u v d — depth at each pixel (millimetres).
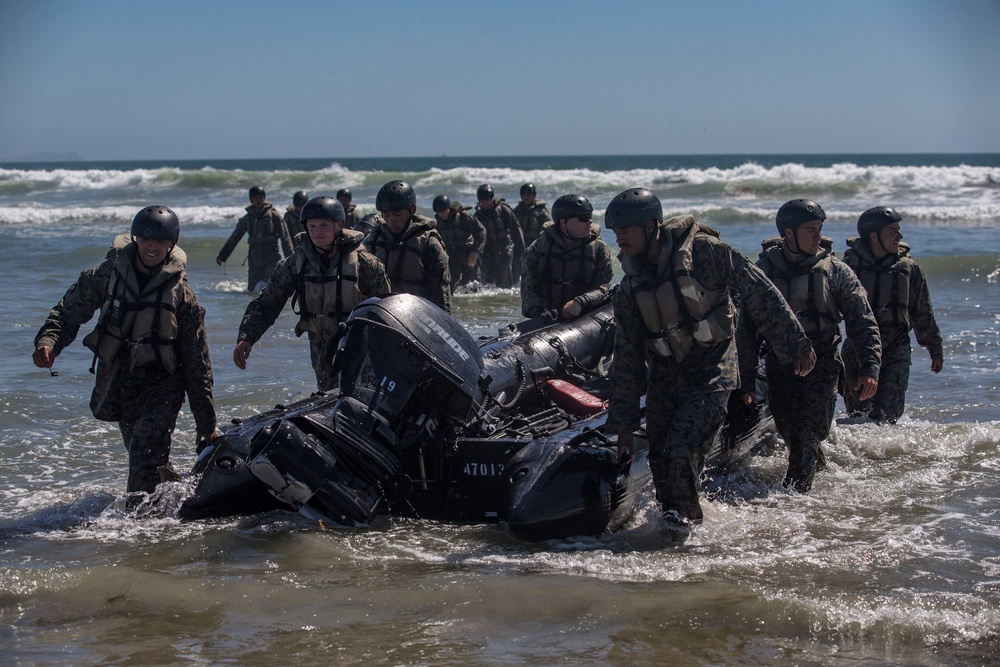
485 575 4562
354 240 6137
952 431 7125
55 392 8469
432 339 5285
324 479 4953
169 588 4418
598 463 5238
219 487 5441
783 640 3840
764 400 6621
